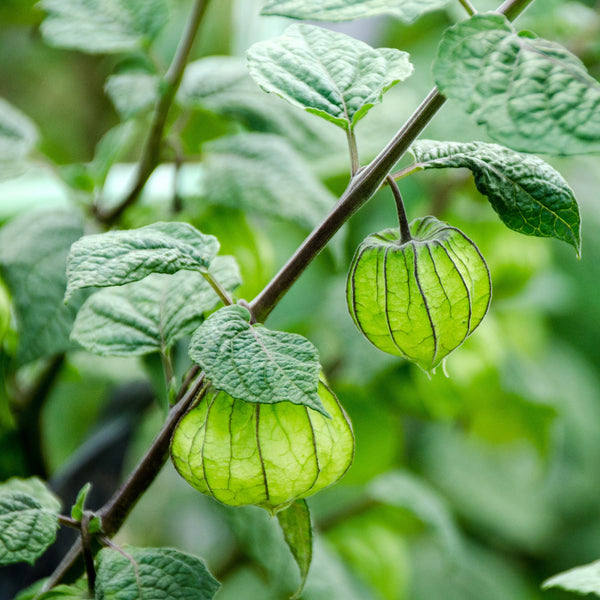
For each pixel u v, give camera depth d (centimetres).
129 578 65
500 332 92
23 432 77
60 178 76
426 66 101
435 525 88
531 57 62
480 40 62
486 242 85
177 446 64
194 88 77
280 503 65
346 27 91
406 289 65
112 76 75
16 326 73
